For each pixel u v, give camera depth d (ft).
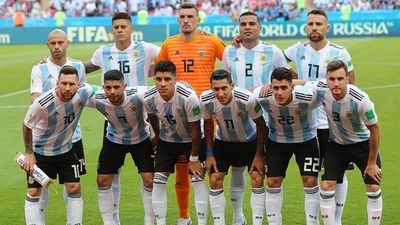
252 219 31.04
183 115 27.89
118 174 30.58
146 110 28.45
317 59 30.86
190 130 28.50
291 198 34.76
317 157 28.22
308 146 28.14
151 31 115.85
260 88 27.61
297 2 122.42
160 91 27.14
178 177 30.60
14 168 41.06
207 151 28.40
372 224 27.40
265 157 28.35
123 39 31.32
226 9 126.72
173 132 28.55
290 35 117.08
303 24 116.57
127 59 31.81
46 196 29.73
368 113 26.02
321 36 30.40
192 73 31.99
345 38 116.67
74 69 26.50
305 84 27.55
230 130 28.35
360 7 124.67
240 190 30.01
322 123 30.45
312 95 26.94
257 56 31.30
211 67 32.09
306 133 28.02
